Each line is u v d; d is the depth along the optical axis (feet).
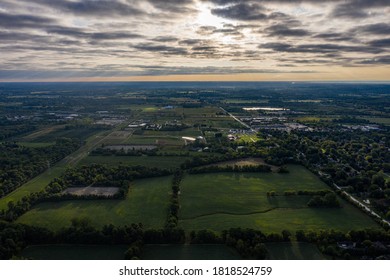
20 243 468.34
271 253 458.09
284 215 580.30
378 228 530.27
